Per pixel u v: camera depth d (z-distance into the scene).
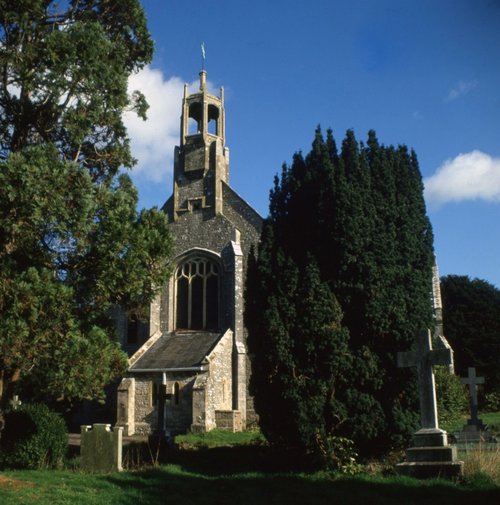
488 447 15.15
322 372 14.79
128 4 17.78
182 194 38.53
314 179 16.91
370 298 15.02
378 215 16.14
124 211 15.02
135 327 37.38
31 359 13.33
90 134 16.91
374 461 14.56
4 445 15.55
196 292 36.44
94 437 15.06
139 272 14.64
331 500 10.87
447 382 27.58
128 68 18.25
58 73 15.00
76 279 14.90
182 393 31.05
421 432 12.99
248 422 32.28
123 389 31.92
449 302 58.19
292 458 15.20
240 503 10.91
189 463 16.41
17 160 13.33
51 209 13.29
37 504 10.68
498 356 53.12
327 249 15.87
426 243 17.30
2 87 15.99
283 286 15.77
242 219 37.19
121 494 11.59
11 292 12.89
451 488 11.26
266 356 15.29
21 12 15.57
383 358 14.86
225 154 39.78
